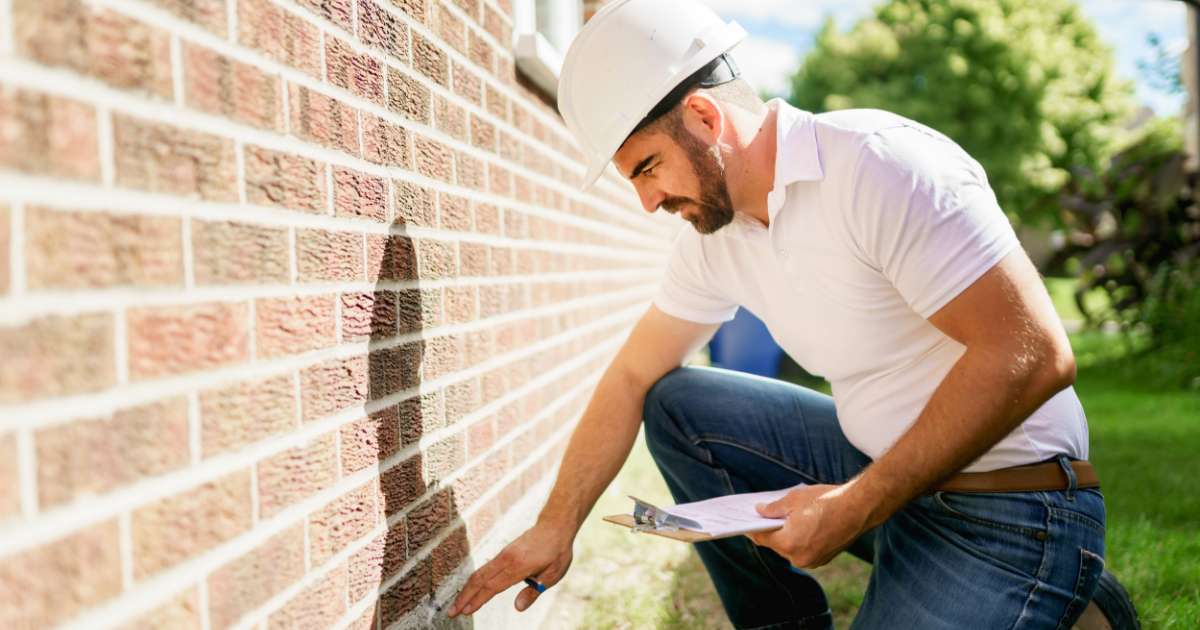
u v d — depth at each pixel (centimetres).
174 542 100
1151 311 773
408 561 169
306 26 133
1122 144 2588
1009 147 2531
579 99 177
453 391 196
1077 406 182
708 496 219
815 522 161
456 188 202
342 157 144
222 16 112
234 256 113
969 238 157
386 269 160
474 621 204
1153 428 522
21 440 80
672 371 219
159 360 99
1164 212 799
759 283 191
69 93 86
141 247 96
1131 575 272
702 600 280
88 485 88
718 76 173
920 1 2708
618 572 302
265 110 121
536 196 285
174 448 101
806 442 212
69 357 86
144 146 97
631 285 557
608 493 386
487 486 221
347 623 143
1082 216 854
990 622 167
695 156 172
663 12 172
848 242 169
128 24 95
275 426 122
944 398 158
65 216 85
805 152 170
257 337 118
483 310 220
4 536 78
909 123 171
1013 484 171
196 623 104
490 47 234
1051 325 157
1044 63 2597
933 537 179
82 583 86
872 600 185
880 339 178
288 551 125
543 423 287
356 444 147
